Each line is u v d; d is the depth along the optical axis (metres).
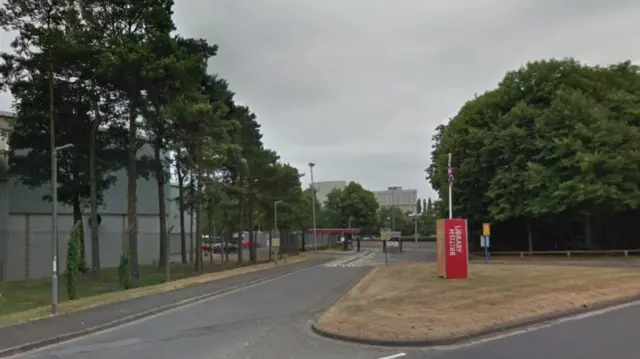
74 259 25.53
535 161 45.81
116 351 11.93
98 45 34.94
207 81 42.78
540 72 50.03
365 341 12.16
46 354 12.10
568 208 44.44
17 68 35.78
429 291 20.34
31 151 41.16
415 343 11.80
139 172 46.19
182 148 40.34
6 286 35.97
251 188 52.00
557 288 20.19
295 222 73.00
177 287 26.19
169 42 34.97
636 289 20.06
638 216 49.28
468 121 53.62
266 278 31.62
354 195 107.69
